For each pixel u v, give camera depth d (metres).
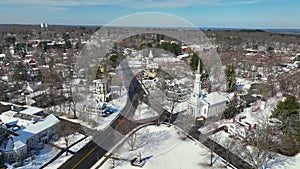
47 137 60.53
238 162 51.84
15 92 96.06
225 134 64.44
